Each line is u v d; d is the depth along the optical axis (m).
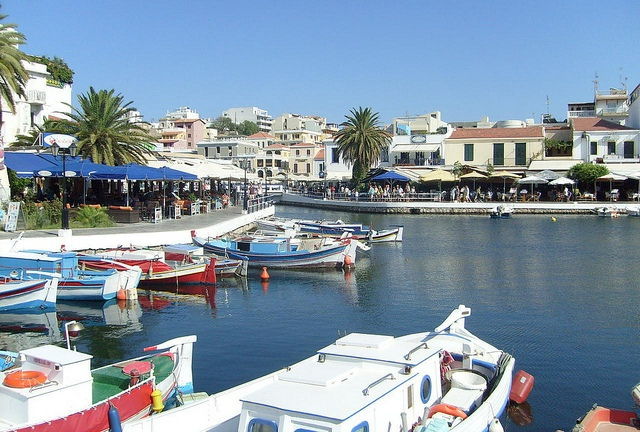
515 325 21.17
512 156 83.00
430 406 11.55
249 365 16.95
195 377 15.97
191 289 27.78
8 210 33.38
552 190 77.69
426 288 27.98
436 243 44.53
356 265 34.75
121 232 34.66
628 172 72.50
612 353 17.97
